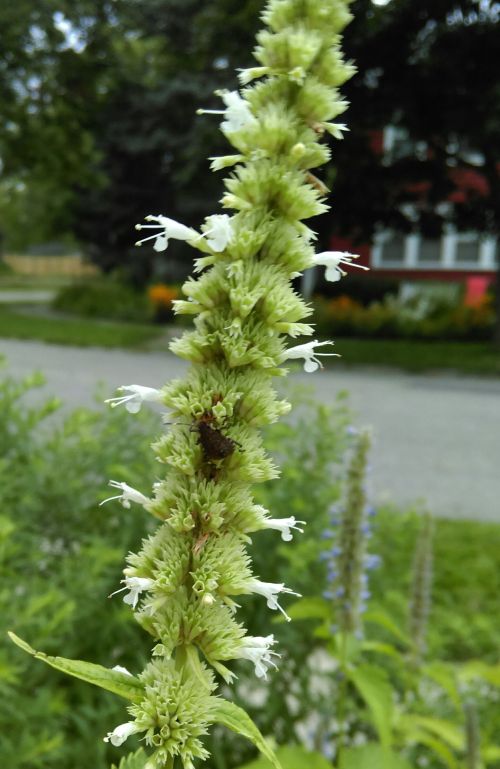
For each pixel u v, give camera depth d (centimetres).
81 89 2980
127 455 533
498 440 1465
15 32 2609
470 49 2105
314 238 160
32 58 2797
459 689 455
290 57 155
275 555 511
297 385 627
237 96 158
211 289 159
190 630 160
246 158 157
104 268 4406
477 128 2259
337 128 158
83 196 3938
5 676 325
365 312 3222
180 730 154
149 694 157
